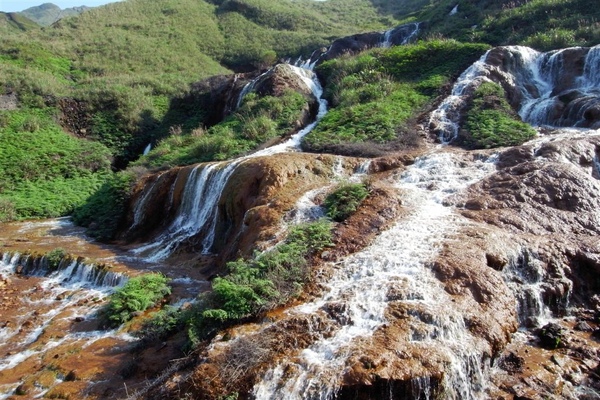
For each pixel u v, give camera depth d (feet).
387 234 35.63
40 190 75.51
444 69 75.97
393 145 57.06
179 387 23.07
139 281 38.78
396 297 27.99
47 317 37.45
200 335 26.89
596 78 63.36
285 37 167.53
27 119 92.07
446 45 81.97
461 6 117.08
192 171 58.75
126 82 116.06
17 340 34.06
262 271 31.50
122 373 27.12
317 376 22.38
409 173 47.14
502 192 40.70
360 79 80.07
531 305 30.32
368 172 50.37
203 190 55.62
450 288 28.99
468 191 41.86
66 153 86.28
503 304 28.76
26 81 101.81
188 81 124.06
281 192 46.50
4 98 95.45
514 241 34.22
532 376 24.75
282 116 74.18
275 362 23.57
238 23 178.81
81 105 102.47
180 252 50.39
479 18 104.58
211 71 143.54
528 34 86.02
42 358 30.86
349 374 22.22
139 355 28.63
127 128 99.71
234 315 27.27
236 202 48.65
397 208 39.47
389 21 186.39
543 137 52.19
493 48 74.02
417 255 32.24
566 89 65.05
